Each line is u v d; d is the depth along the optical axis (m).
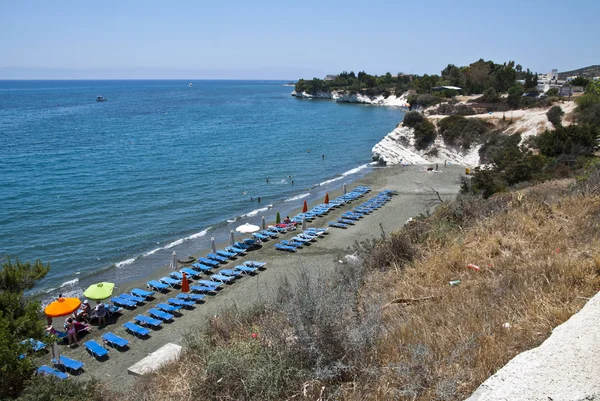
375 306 5.79
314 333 4.97
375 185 42.03
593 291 5.44
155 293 20.28
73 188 39.06
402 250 9.67
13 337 9.09
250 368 4.96
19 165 48.50
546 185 19.88
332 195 39.06
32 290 20.72
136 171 46.56
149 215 32.38
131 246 26.52
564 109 50.50
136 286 21.28
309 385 4.63
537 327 4.74
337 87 194.25
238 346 5.50
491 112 64.00
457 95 108.94
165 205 34.84
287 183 43.50
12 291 12.59
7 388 8.17
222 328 7.39
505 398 3.28
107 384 12.55
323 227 29.02
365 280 8.59
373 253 10.09
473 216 11.53
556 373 3.41
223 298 19.27
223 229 29.97
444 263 8.39
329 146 66.38
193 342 7.27
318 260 22.98
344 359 4.89
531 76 98.00
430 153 53.44
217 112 121.56
